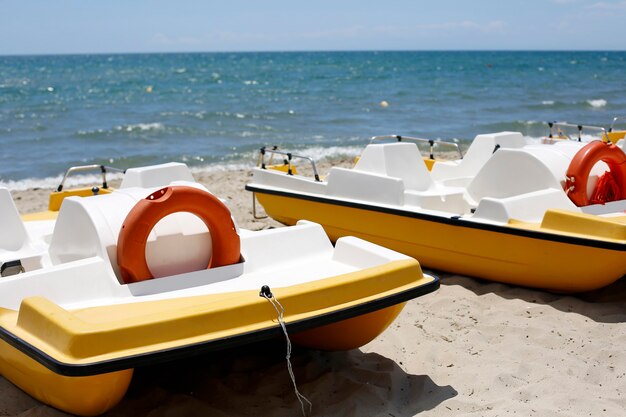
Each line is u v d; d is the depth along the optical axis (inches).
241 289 161.3
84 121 878.4
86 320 139.3
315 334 173.9
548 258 222.1
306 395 161.9
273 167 334.0
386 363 179.6
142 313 143.8
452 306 222.7
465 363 180.5
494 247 234.1
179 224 170.7
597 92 1402.6
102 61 4729.3
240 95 1365.7
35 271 156.8
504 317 212.2
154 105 1134.4
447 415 153.1
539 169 241.4
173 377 173.3
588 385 167.5
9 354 148.8
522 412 152.6
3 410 154.2
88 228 167.9
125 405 157.6
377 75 2220.7
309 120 914.1
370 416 151.8
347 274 157.4
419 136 752.3
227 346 135.6
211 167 573.3
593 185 243.4
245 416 153.3
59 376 135.7
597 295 232.2
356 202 273.1
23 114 960.3
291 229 188.2
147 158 611.5
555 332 198.7
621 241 204.4
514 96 1295.5
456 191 268.5
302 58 5036.9
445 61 3976.4
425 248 257.4
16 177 527.5
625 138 317.4
